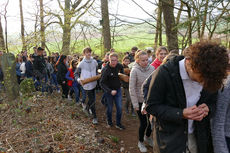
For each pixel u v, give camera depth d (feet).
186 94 5.09
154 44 32.55
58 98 19.47
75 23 33.09
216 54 3.92
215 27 19.39
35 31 31.01
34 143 10.09
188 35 22.15
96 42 37.70
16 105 15.98
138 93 10.78
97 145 11.02
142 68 10.55
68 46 34.78
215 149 5.16
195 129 5.45
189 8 20.58
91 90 15.16
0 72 22.86
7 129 11.83
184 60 4.97
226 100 4.94
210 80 4.01
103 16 34.53
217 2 18.13
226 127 5.21
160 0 21.38
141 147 11.21
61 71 19.47
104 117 16.66
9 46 29.76
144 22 27.58
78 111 16.89
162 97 5.28
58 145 10.23
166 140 5.33
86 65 15.42
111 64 12.80
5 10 29.60
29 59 21.17
